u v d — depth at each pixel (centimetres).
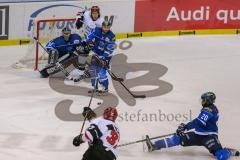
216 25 4256
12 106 2923
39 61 3719
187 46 4041
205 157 2405
